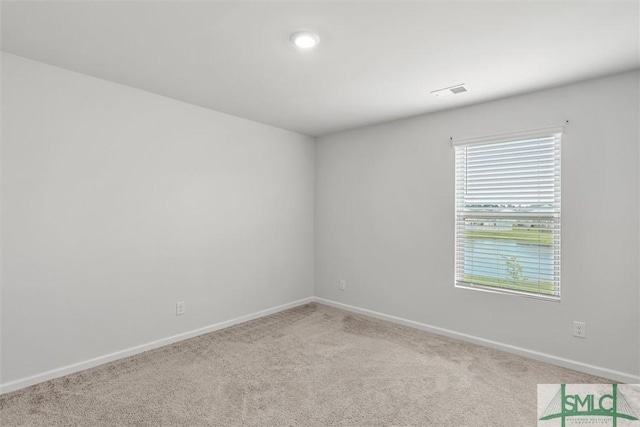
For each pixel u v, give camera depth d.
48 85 2.38
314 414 2.03
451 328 3.30
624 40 1.97
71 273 2.50
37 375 2.35
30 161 2.31
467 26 1.83
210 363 2.70
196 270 3.29
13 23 1.84
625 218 2.42
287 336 3.29
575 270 2.62
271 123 3.87
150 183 2.94
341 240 4.23
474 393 2.27
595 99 2.52
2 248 2.21
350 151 4.13
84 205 2.56
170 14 1.74
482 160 3.13
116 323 2.75
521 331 2.88
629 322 2.41
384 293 3.81
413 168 3.57
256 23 1.82
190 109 3.22
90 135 2.58
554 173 2.75
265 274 3.95
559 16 1.73
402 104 3.16
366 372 2.56
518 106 2.88
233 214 3.61
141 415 2.01
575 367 2.60
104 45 2.09
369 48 2.09
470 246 3.22
